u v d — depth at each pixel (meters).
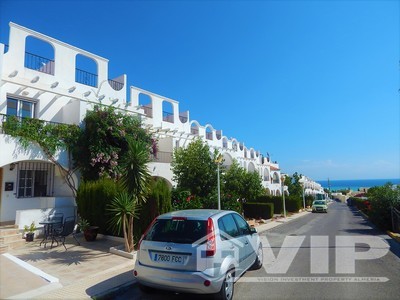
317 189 97.69
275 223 21.19
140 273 5.48
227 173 22.94
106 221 11.16
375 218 16.94
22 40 13.02
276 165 55.72
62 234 9.66
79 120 13.70
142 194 9.43
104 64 16.66
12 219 12.15
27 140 11.49
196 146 17.89
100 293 5.80
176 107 23.17
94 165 13.02
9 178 12.23
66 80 14.69
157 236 5.59
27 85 12.66
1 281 6.31
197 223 5.55
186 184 17.00
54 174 13.74
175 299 5.84
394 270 7.77
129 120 15.22
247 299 5.70
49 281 6.40
